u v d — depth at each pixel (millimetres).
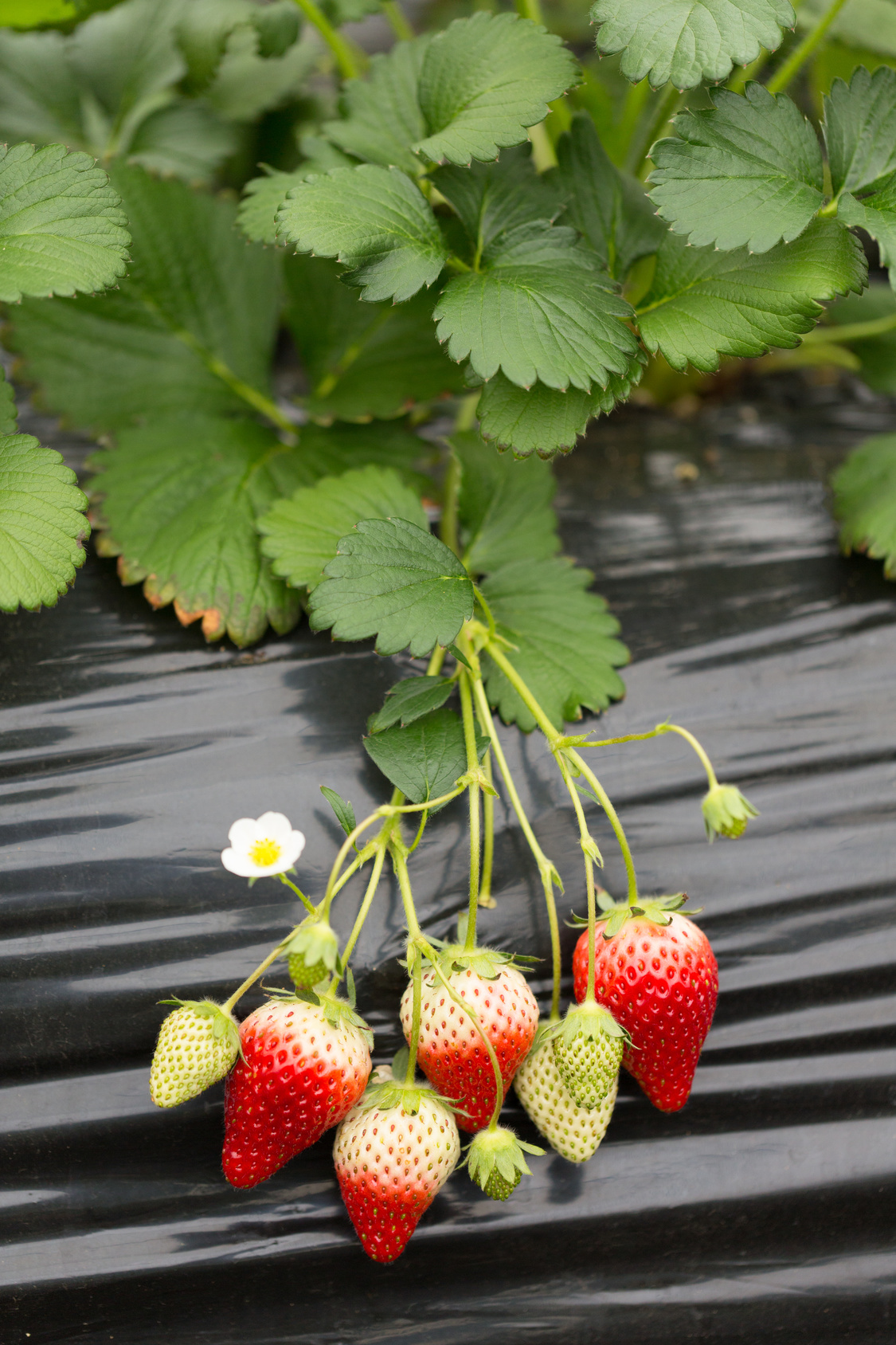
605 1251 730
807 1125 747
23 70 889
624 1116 741
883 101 729
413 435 829
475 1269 726
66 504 719
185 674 772
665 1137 741
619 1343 725
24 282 713
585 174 765
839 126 728
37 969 734
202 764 758
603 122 878
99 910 740
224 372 835
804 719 789
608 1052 688
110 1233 721
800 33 853
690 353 726
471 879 702
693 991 706
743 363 912
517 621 776
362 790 756
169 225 825
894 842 774
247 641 772
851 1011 756
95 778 755
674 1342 726
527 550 796
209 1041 691
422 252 723
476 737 726
